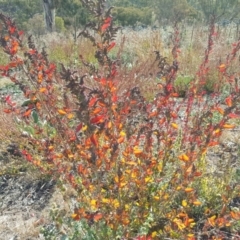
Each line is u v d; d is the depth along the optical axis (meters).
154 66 5.91
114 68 2.26
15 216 3.30
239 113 2.42
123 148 2.74
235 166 3.56
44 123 3.68
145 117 2.77
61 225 2.63
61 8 19.55
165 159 2.60
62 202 3.26
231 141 4.03
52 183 3.65
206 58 3.63
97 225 2.38
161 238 2.52
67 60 7.51
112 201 2.31
